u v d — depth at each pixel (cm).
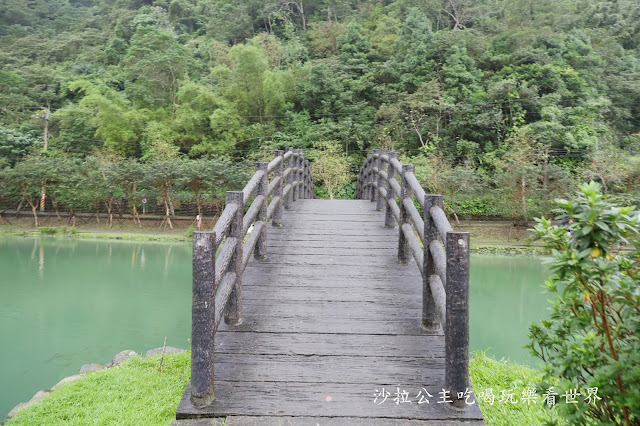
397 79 3169
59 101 3841
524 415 286
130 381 340
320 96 3138
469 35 3212
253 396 224
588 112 2764
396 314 312
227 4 4609
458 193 2328
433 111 2864
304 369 247
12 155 3056
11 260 1483
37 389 495
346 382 236
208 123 3147
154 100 3269
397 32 3578
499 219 2544
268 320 301
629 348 165
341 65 3341
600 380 161
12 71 3897
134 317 790
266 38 3781
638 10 4116
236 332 285
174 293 998
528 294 1013
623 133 3159
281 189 546
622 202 2038
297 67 3412
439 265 244
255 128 3047
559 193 2167
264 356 258
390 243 473
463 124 2770
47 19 5819
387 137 2831
